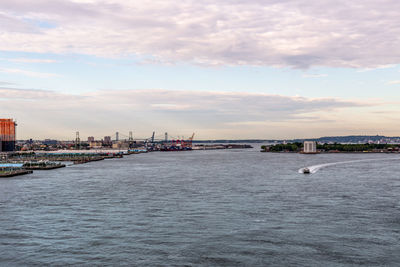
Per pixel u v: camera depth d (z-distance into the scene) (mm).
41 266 62250
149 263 63250
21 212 99250
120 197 122938
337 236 76750
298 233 78688
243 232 79438
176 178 184500
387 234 78188
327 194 128625
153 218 91750
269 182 165500
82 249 69562
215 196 124500
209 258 65250
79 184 160000
